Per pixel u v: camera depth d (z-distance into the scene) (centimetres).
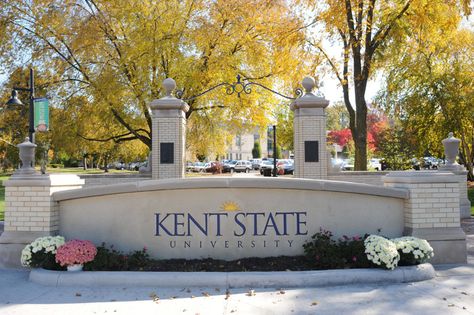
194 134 2141
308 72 1784
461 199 1233
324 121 1209
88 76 1830
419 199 679
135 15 1759
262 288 558
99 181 1295
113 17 1802
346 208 687
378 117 3831
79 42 1695
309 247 648
